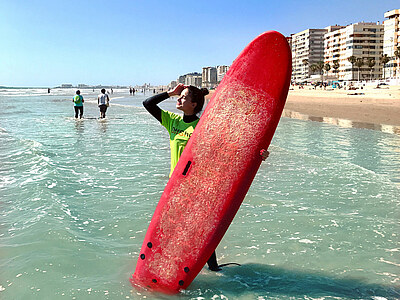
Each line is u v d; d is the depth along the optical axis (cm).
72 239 402
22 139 1183
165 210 310
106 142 1168
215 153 306
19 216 477
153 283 309
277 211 513
